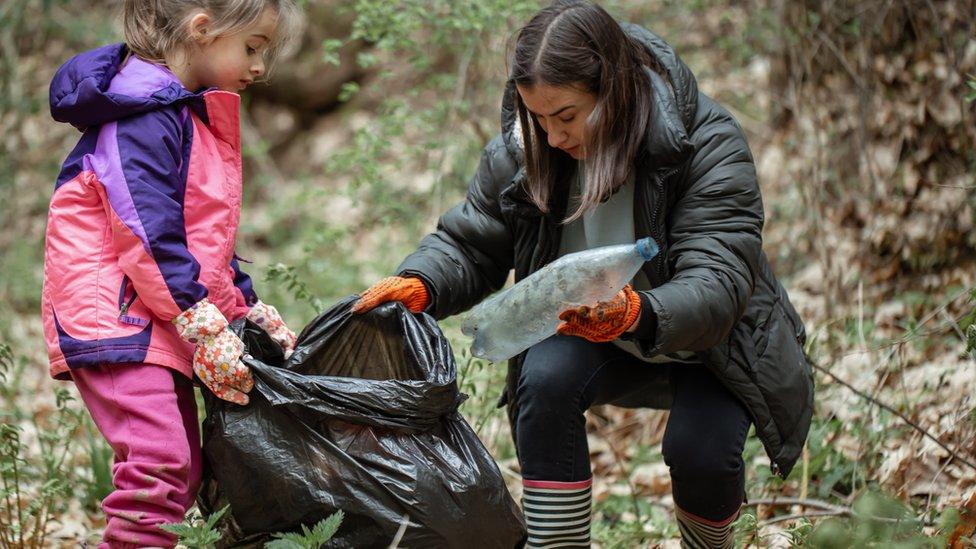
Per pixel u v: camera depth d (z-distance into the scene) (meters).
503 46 5.91
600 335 2.58
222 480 2.74
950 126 5.15
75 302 2.80
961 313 4.68
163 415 2.79
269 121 10.35
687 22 7.25
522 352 3.05
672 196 2.82
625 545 3.72
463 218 3.09
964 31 5.14
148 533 2.76
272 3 2.99
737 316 2.72
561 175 2.87
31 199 8.69
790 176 5.96
